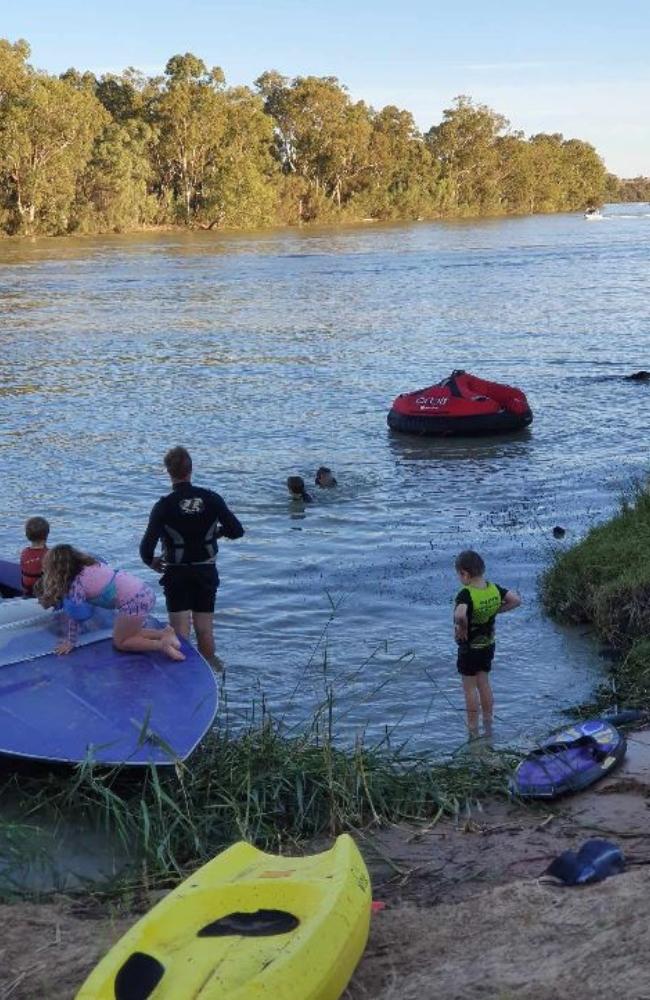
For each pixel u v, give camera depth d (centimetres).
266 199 11519
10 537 1314
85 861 620
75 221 9900
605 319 3472
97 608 873
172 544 934
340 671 912
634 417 1981
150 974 403
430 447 1797
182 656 823
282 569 1180
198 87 11169
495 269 5709
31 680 782
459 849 602
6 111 9200
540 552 1212
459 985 414
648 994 380
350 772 680
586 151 19062
